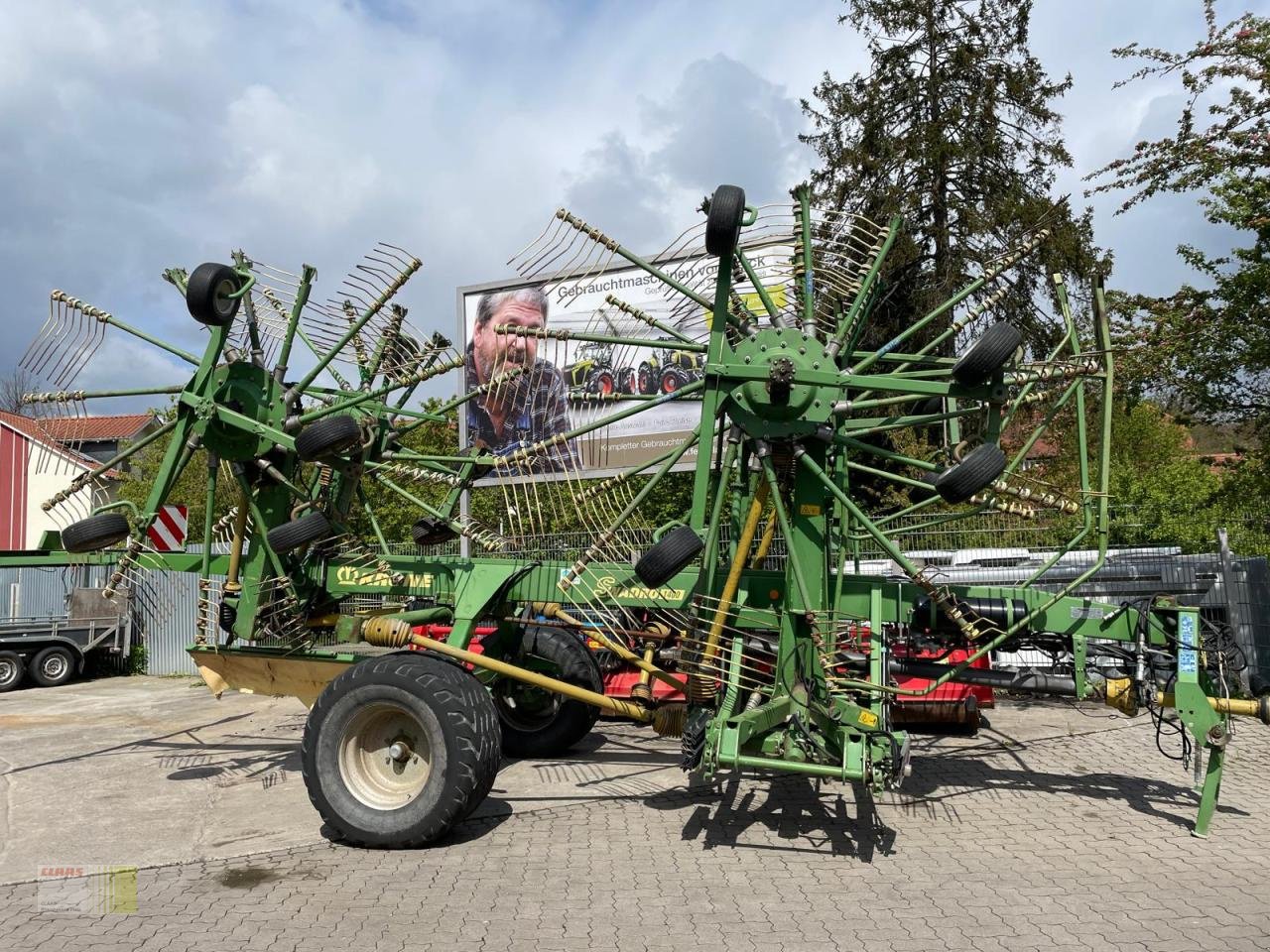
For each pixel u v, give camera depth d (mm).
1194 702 5000
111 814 5566
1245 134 8898
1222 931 3627
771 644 5477
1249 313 9570
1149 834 4910
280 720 8828
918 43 15984
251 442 5891
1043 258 14516
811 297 5145
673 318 6309
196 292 5492
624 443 11195
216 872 4465
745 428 4949
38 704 10688
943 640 6152
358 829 4680
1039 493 5426
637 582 5637
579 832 4996
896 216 5535
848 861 4520
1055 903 3939
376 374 6695
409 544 10781
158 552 6203
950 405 6348
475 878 4305
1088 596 9227
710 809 5395
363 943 3602
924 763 6500
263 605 6004
